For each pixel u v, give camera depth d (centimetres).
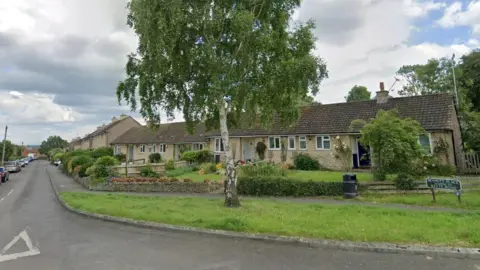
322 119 2659
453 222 855
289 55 1216
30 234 930
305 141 2633
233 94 1203
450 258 631
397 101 2447
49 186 2703
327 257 654
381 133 1498
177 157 4291
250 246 743
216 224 894
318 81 1166
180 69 1216
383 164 1509
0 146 6775
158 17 1047
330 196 1496
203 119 1460
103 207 1262
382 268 587
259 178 1672
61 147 13300
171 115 1359
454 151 2105
